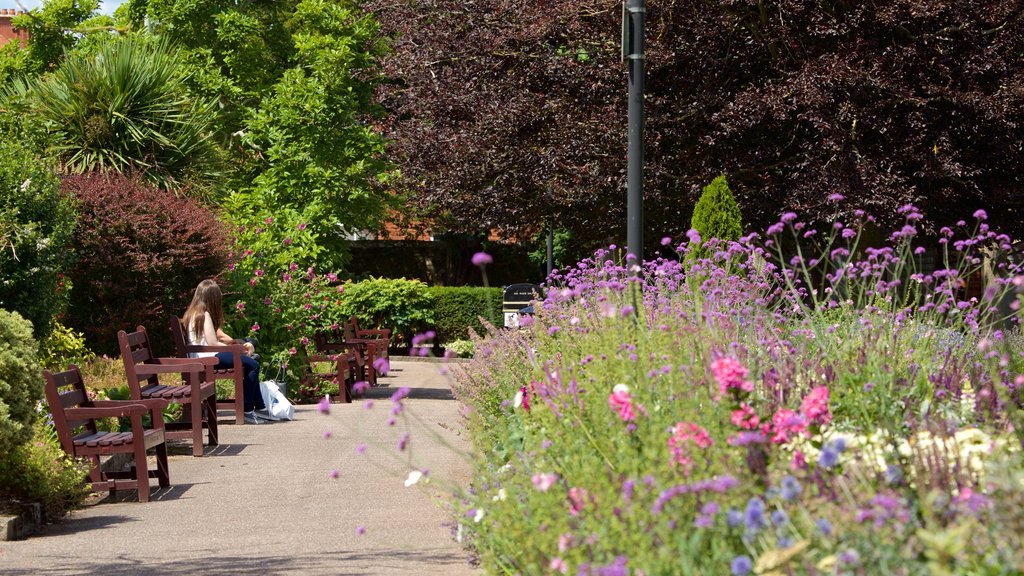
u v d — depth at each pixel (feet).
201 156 61.57
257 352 56.03
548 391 19.98
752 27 62.34
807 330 24.76
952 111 59.11
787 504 12.44
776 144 64.18
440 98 69.97
